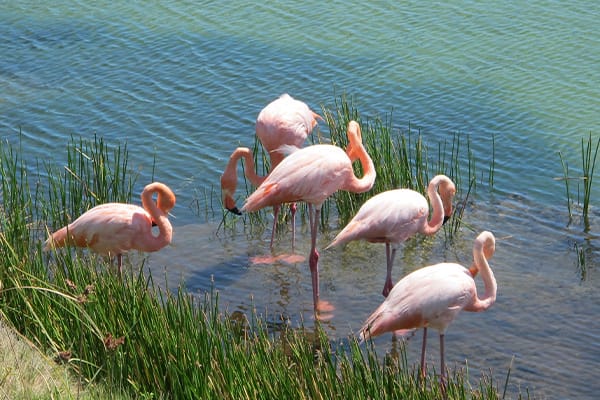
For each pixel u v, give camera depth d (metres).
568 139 14.94
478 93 16.42
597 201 13.40
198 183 14.18
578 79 16.73
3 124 15.97
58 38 19.81
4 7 21.73
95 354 8.80
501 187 13.78
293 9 20.61
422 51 18.09
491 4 20.23
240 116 16.14
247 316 10.77
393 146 13.36
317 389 8.17
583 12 19.48
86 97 17.06
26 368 8.08
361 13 20.16
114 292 9.27
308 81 17.20
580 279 11.43
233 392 8.20
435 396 8.30
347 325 10.56
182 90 17.19
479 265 9.71
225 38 19.28
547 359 9.84
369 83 17.00
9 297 9.62
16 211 10.93
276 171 11.23
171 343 8.61
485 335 10.32
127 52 18.97
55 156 14.85
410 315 9.12
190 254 12.30
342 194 13.16
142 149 15.16
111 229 10.66
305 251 12.41
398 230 10.52
